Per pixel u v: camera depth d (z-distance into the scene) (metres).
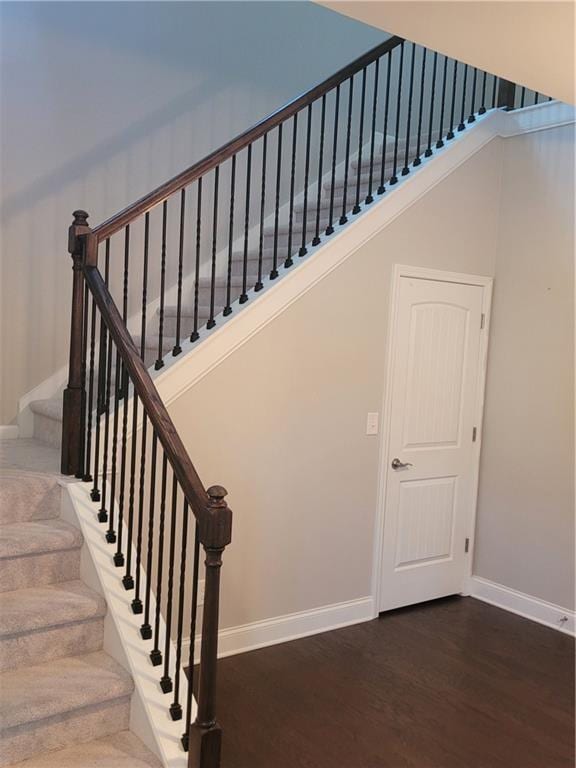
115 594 2.54
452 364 4.14
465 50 2.28
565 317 3.88
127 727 2.38
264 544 3.45
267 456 3.41
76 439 2.89
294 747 2.61
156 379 3.02
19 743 2.17
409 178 3.81
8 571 2.54
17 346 3.77
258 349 3.32
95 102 3.94
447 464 4.18
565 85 2.60
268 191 4.70
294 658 3.37
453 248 4.04
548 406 3.96
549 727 2.84
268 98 4.68
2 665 2.35
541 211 4.00
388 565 3.97
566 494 3.87
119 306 4.09
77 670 2.39
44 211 3.80
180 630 2.32
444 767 2.54
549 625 3.91
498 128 4.17
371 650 3.49
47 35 3.74
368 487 3.83
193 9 4.28
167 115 4.21
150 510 2.43
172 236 4.28
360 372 3.73
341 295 3.60
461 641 3.65
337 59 5.01
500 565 4.20
